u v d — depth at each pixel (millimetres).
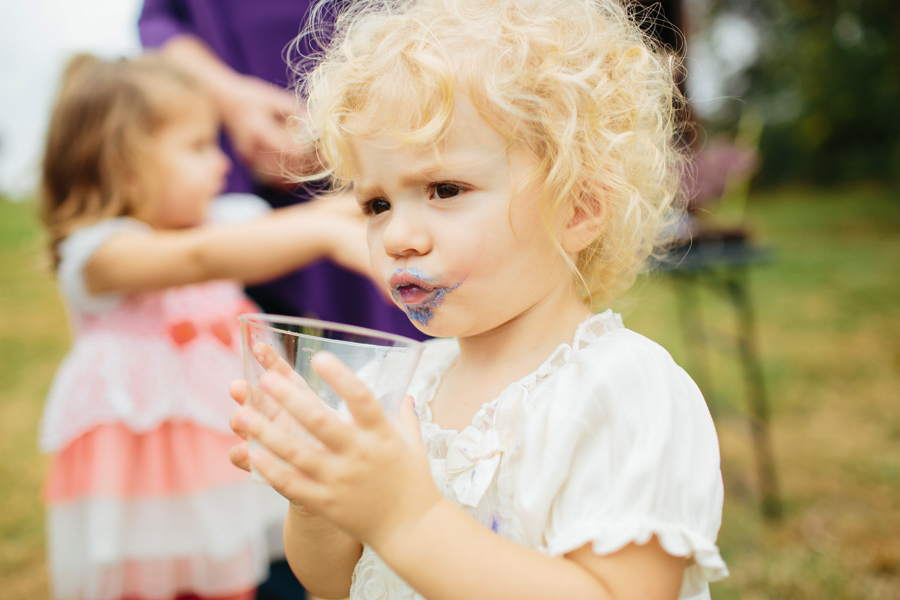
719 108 7844
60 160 1597
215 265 1383
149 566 1444
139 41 2002
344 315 1789
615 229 887
